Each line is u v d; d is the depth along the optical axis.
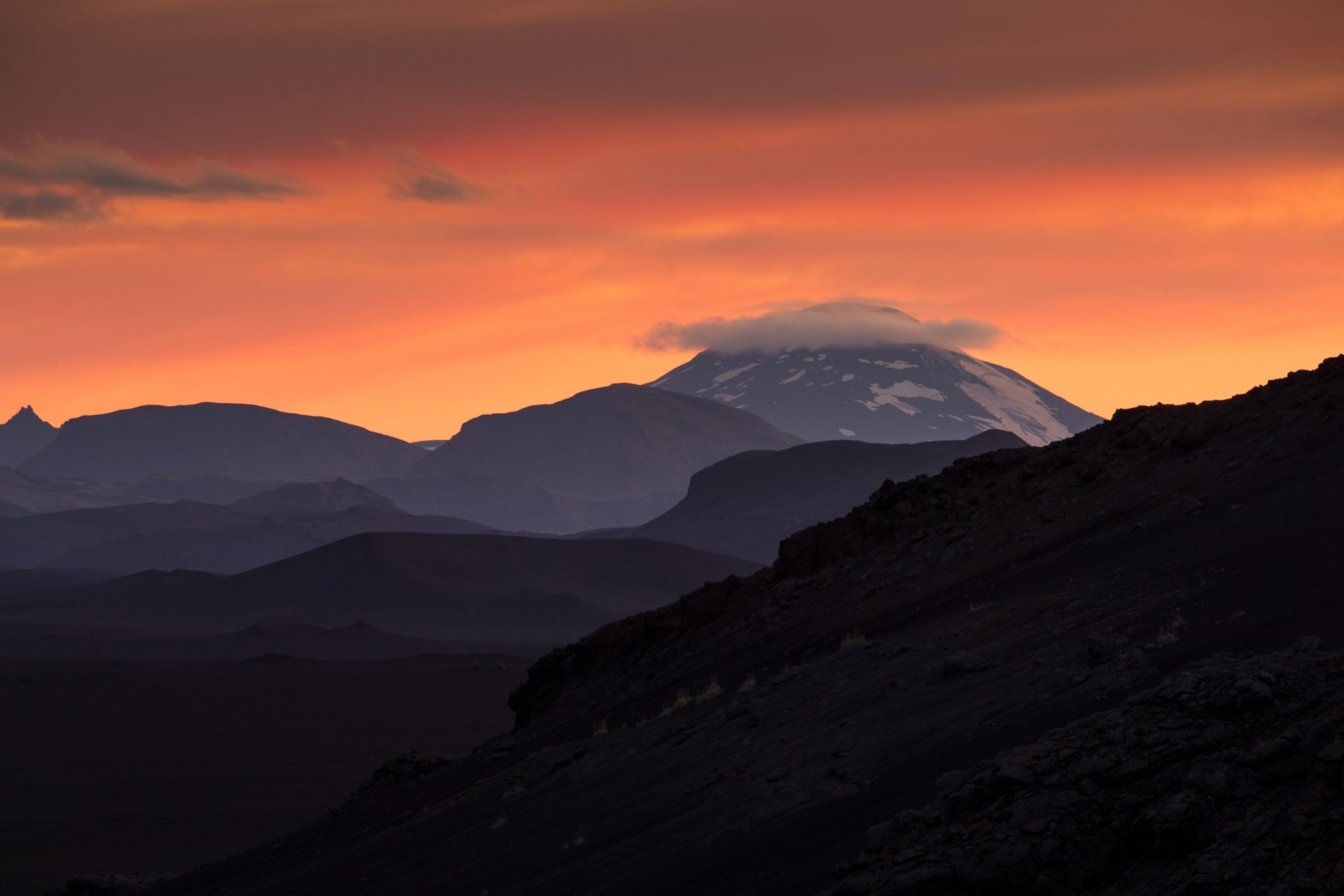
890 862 47.44
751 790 67.75
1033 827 45.00
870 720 69.81
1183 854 42.22
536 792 95.56
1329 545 65.88
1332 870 37.59
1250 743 44.34
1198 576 70.50
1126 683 56.81
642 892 60.56
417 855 93.62
